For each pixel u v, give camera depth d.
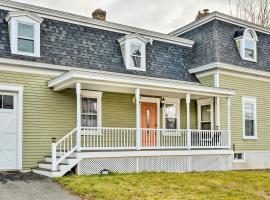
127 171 14.77
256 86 21.00
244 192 11.73
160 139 18.78
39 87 15.04
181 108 19.88
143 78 15.27
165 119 19.19
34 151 14.64
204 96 18.56
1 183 11.58
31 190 10.80
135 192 10.91
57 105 15.42
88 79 13.80
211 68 19.22
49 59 15.34
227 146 18.22
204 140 17.58
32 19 15.22
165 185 12.15
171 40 20.33
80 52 16.52
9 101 14.45
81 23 17.23
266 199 11.02
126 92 17.12
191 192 11.34
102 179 12.49
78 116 13.66
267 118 21.42
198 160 17.08
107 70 16.84
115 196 10.29
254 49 21.23
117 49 18.03
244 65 20.28
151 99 18.77
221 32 20.25
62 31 16.41
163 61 19.44
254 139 20.58
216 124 18.34
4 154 14.16
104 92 16.92
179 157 16.41
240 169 19.66
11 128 14.36
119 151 14.52
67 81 14.16
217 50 19.44
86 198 10.03
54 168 12.92
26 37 15.05
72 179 12.24
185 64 20.34
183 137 19.28
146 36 19.41
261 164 20.77
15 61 14.36
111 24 18.14
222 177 14.51
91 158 13.81
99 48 17.31
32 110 14.77
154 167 15.59
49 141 15.03
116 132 17.06
